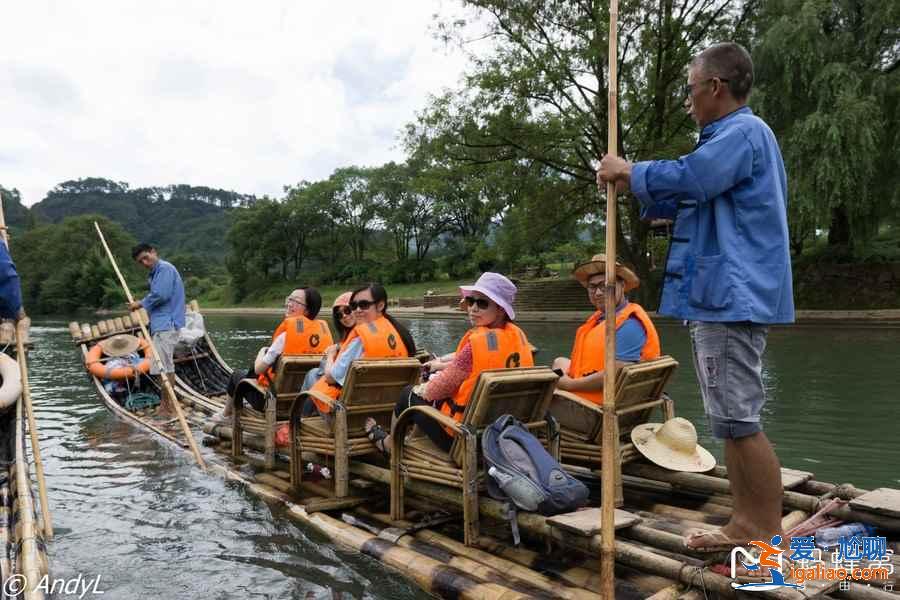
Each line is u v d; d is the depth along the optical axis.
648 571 2.69
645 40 17.81
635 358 3.65
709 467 3.63
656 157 17.81
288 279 56.94
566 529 2.89
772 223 2.37
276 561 3.51
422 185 20.72
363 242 55.66
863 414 6.47
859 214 16.12
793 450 5.34
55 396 8.85
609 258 2.44
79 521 4.18
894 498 3.03
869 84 15.12
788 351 11.04
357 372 3.87
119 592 3.21
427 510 3.82
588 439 3.76
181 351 8.73
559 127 18.42
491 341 3.35
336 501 4.00
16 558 3.13
